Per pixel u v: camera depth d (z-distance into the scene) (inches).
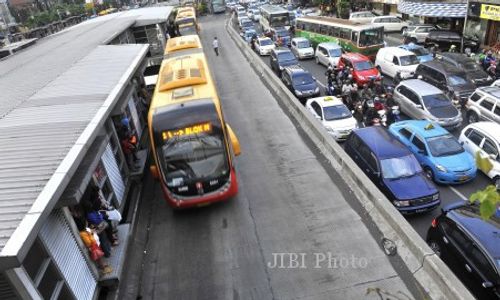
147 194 500.4
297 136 627.8
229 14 2689.5
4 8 2444.6
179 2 3048.7
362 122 741.9
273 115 729.6
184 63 589.6
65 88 428.5
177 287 349.7
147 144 608.7
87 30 923.4
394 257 353.1
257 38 1481.3
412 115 724.7
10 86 458.0
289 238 395.2
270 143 615.5
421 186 470.3
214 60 1284.4
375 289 323.6
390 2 1759.4
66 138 290.8
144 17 1114.1
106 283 328.5
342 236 389.1
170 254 392.2
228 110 786.8
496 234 347.6
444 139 550.3
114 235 372.5
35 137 296.0
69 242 287.3
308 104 762.8
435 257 323.6
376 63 1050.1
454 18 1291.8
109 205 370.3
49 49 700.7
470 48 1113.4
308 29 1461.6
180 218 446.9
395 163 499.2
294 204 450.0
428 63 864.9
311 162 538.9
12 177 239.3
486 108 660.1
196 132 414.0
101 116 335.3
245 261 371.9
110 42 750.5
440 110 676.1
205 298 335.0
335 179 488.4
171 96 466.0
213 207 460.8
